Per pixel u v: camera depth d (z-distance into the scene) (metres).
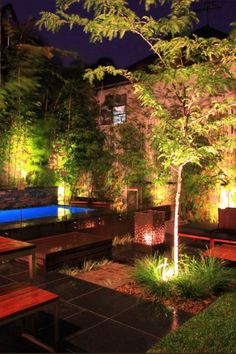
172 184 9.34
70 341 3.38
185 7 4.38
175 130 4.48
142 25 4.43
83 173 11.34
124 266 5.78
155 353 2.97
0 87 9.52
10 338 3.44
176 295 4.34
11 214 9.34
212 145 4.83
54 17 4.52
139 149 9.91
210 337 3.22
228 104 4.52
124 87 10.46
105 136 10.89
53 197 10.85
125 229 8.00
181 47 4.47
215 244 7.19
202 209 8.94
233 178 8.19
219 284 4.48
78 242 5.92
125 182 10.27
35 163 10.88
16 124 10.24
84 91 11.21
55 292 4.58
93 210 8.62
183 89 4.68
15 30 10.44
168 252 6.50
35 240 6.07
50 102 11.49
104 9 4.30
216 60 4.73
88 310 4.05
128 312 4.00
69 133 10.99
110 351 3.21
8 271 5.40
